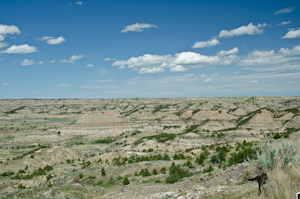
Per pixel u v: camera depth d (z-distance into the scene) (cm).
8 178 5944
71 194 3416
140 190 2727
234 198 1192
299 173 901
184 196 1524
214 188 1523
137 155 7856
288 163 980
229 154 5212
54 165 8131
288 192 822
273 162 969
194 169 4131
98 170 5581
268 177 942
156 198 1777
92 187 4022
